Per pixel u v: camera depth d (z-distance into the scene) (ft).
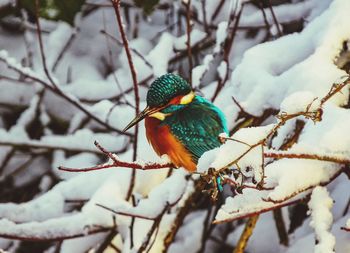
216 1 24.97
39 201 20.88
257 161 11.46
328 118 14.03
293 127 15.52
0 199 26.58
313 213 12.73
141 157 20.33
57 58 26.04
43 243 25.09
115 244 21.40
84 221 19.19
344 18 17.49
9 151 26.14
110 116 23.66
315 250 12.28
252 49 19.19
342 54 17.17
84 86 25.31
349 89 15.84
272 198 12.60
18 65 21.06
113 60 26.71
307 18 23.09
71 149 24.41
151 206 18.34
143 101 24.09
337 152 12.94
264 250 22.79
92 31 27.22
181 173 18.88
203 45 24.91
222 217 12.46
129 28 27.07
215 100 19.65
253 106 17.80
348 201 19.20
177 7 25.08
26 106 26.76
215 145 17.43
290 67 18.65
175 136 17.44
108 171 21.30
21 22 26.89
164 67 22.82
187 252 23.54
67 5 23.90
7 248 24.29
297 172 12.87
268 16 23.89
